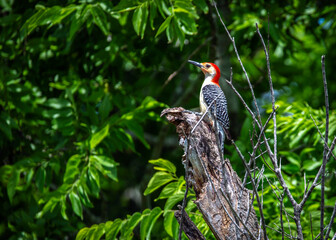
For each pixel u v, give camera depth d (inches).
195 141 282.4
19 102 508.7
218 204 269.6
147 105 443.2
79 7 430.0
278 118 438.6
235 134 595.5
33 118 546.0
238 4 584.4
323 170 217.5
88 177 428.8
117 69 579.5
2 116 481.7
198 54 593.6
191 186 315.0
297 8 573.9
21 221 491.2
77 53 569.0
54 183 610.9
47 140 542.3
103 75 569.0
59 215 495.2
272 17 556.7
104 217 566.3
